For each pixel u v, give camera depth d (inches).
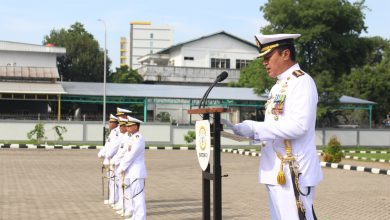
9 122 1406.3
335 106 1569.9
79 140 1440.7
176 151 1290.6
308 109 167.6
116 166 454.9
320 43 1509.6
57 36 2197.3
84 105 1643.7
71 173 740.7
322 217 418.6
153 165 901.8
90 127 1449.3
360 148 1571.1
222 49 2333.9
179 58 2329.0
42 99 1462.8
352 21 1510.8
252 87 1733.5
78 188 586.6
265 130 168.2
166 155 1145.4
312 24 1466.5
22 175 700.7
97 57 2174.0
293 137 167.9
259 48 180.9
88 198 512.7
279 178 169.9
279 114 171.9
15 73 1518.2
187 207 463.5
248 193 559.8
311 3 1462.8
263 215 426.0
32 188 577.9
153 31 4170.8
